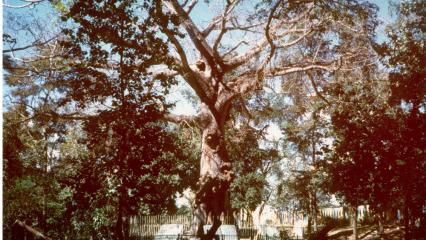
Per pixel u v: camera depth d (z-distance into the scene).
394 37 17.09
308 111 32.66
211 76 26.27
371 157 15.83
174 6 22.47
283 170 44.31
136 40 12.77
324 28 22.47
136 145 12.19
